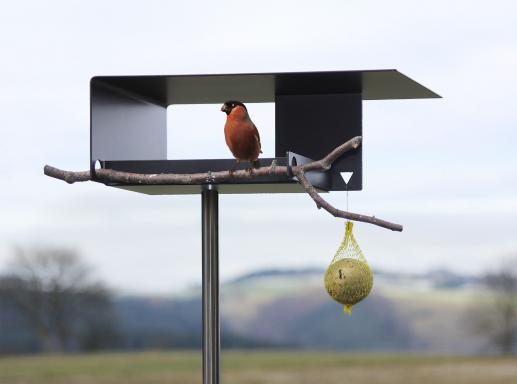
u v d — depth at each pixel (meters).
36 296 17.09
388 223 4.91
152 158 5.81
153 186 5.17
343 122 5.82
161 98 5.82
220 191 5.58
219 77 5.16
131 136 5.46
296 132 5.87
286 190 5.54
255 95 5.87
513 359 15.76
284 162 4.88
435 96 5.83
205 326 5.45
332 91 5.75
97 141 4.96
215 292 5.44
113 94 5.20
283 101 5.86
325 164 4.77
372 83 5.42
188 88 5.48
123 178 4.94
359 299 5.10
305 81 5.38
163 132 6.02
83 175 4.97
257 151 4.85
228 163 4.98
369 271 5.14
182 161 4.99
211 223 5.42
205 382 5.45
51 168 5.04
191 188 5.37
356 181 5.82
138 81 5.16
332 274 5.10
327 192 5.90
